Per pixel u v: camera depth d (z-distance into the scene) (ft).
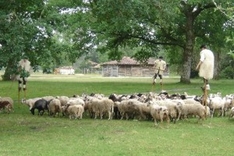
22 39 42.73
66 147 34.86
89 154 32.30
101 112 53.01
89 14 94.79
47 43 46.88
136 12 57.52
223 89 106.11
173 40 146.30
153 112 47.85
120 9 54.70
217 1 95.45
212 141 38.24
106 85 124.88
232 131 44.01
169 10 66.23
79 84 132.05
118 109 53.67
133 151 33.45
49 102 56.03
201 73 51.49
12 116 55.47
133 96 60.80
